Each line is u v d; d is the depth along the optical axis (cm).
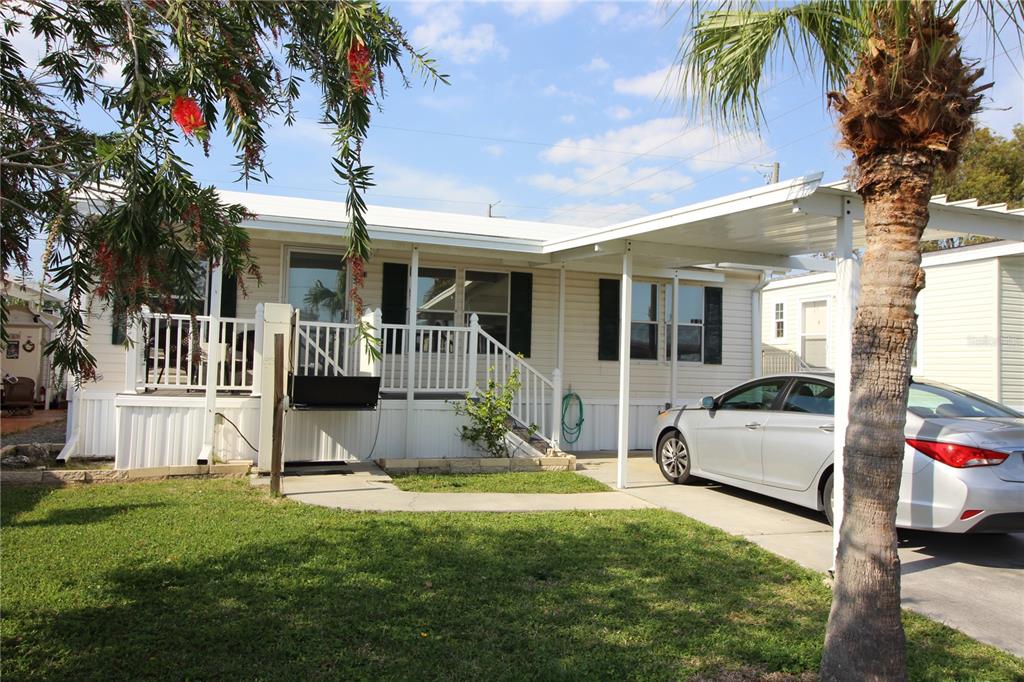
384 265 1102
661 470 900
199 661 339
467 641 374
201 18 260
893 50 337
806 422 679
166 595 420
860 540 319
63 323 265
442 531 584
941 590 501
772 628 410
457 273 1148
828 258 1045
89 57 285
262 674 329
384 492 743
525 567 496
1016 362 1216
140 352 848
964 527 541
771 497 759
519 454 983
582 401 1229
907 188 329
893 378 321
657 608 434
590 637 386
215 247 240
